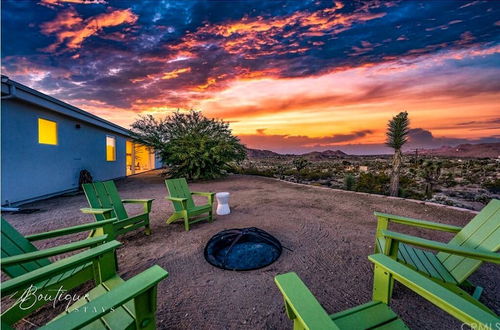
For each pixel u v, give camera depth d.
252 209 5.05
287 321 1.70
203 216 4.50
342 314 1.25
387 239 1.88
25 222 4.36
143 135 11.13
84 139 8.73
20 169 5.91
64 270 1.29
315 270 2.40
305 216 4.46
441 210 4.68
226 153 10.62
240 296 2.00
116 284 1.57
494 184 11.51
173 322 1.70
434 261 2.02
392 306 1.83
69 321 0.91
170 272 2.42
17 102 5.80
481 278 2.24
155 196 6.81
